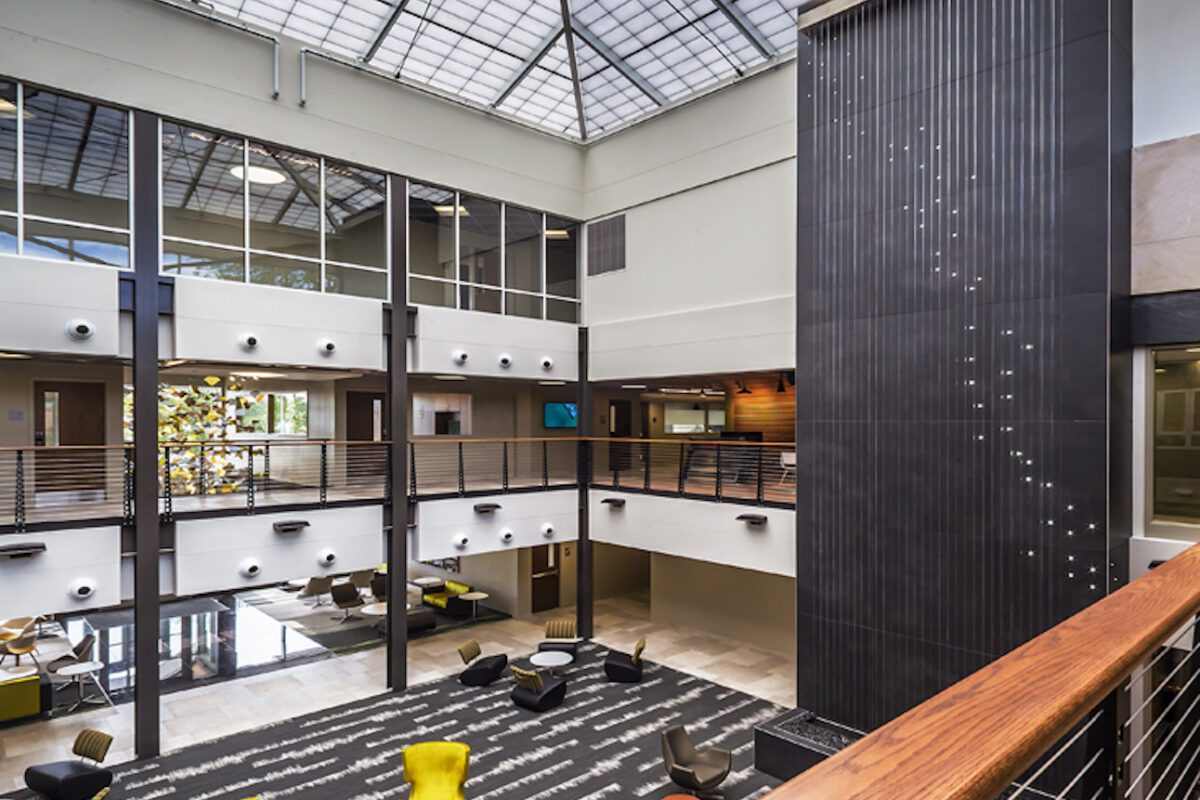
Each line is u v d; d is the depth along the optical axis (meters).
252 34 10.84
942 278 8.62
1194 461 7.62
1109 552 7.43
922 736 0.89
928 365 8.73
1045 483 7.82
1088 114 7.54
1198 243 7.41
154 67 9.93
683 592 15.87
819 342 9.79
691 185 13.15
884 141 9.15
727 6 10.88
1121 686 1.33
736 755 9.79
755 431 17.53
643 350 13.92
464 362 13.06
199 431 15.06
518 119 14.15
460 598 16.80
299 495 12.36
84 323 9.18
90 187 9.57
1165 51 7.68
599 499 14.67
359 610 16.91
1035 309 7.88
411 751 8.37
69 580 9.19
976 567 8.32
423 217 13.02
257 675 12.87
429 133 12.84
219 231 10.67
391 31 11.41
